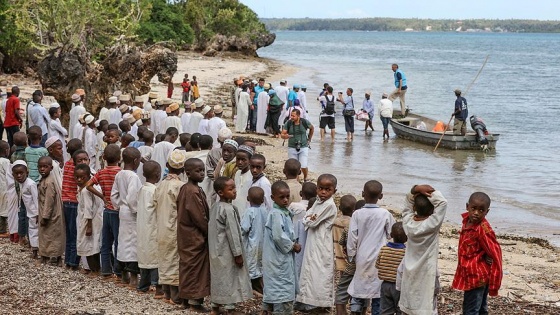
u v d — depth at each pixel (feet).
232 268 27.53
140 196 30.25
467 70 247.29
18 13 124.36
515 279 37.93
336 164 71.92
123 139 40.63
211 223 27.63
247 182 32.45
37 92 53.11
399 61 305.94
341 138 89.51
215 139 53.01
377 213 27.35
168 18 240.94
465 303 25.35
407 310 24.27
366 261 27.20
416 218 24.35
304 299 28.73
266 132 85.15
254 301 30.71
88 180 32.35
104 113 56.75
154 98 62.44
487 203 24.41
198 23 271.90
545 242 47.11
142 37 206.49
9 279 31.50
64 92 75.00
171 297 29.43
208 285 28.35
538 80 207.21
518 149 85.51
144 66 83.76
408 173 68.44
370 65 264.31
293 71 215.51
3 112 61.67
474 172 70.13
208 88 141.69
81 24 114.21
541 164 75.36
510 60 338.34
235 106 93.20
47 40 123.75
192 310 28.66
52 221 33.71
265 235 27.81
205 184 34.99
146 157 40.88
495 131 102.89
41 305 27.96
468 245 24.80
